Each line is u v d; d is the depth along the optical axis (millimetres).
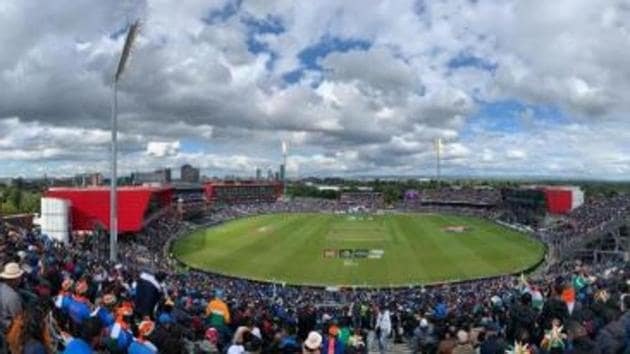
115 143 48688
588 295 20938
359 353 18188
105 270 35844
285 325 21375
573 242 90438
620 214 101750
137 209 93000
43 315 10062
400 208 192125
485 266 82625
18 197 146625
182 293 33812
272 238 115438
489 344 14094
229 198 193500
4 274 12188
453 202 193750
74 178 176250
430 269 81125
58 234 78938
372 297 54438
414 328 25938
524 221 144250
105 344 12820
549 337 13742
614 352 12391
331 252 96500
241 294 55000
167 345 13141
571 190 137125
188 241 110938
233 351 14602
